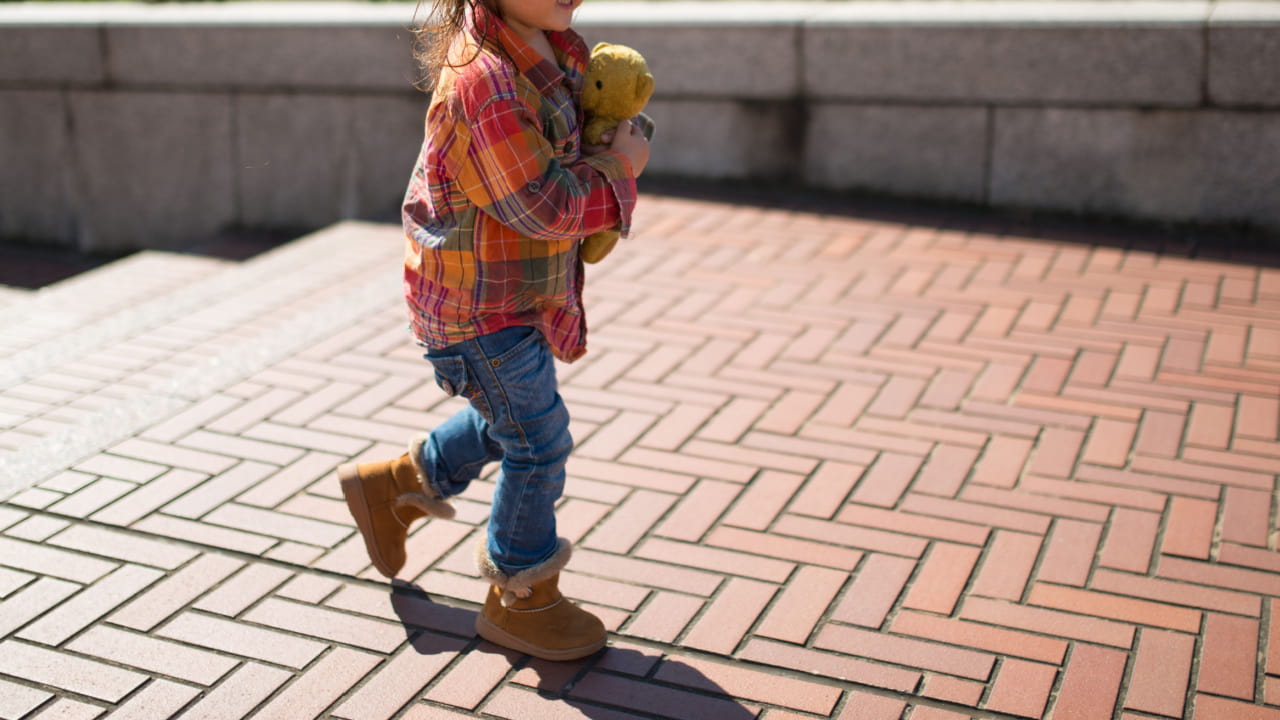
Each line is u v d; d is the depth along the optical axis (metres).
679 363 4.44
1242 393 4.16
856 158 6.45
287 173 7.20
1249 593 3.04
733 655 2.82
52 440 3.82
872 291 5.16
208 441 3.83
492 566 2.73
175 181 7.37
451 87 2.34
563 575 3.13
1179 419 3.97
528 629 2.78
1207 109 5.76
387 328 4.81
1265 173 5.74
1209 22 5.61
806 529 3.34
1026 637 2.87
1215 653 2.81
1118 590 3.05
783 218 6.19
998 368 4.39
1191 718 2.60
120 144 7.36
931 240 5.84
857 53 6.24
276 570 3.14
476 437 2.87
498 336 2.54
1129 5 5.95
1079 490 3.54
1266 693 2.68
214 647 2.82
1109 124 5.94
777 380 4.30
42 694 2.64
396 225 6.37
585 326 2.71
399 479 2.93
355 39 6.83
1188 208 5.93
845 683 2.72
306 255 5.83
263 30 6.92
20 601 2.97
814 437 3.88
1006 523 3.37
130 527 3.32
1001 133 6.14
